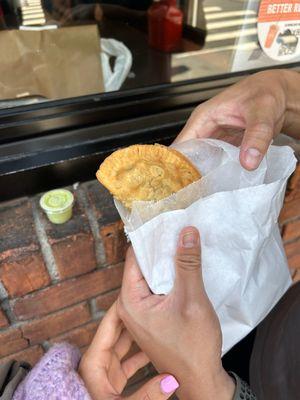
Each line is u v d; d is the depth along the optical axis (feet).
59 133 1.16
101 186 1.20
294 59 1.54
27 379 0.90
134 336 0.89
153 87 1.31
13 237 1.06
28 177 1.12
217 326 0.81
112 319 1.01
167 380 0.87
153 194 0.84
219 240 0.79
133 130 1.24
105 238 1.13
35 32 1.27
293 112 1.03
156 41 1.62
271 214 0.83
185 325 0.79
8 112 1.11
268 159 0.88
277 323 1.31
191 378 0.85
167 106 1.30
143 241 0.75
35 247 1.05
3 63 1.20
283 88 0.99
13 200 1.15
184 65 1.50
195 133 1.03
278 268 1.01
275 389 1.21
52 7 1.40
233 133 1.04
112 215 1.12
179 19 1.62
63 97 1.24
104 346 1.01
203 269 0.82
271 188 0.77
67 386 0.86
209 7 1.56
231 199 0.76
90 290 1.27
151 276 0.81
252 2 1.41
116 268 1.25
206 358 0.83
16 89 1.21
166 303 0.80
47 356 0.95
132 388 1.76
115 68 1.46
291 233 1.59
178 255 0.73
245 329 0.94
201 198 0.76
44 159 1.13
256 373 1.28
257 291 0.92
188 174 0.87
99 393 0.97
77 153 1.16
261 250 0.88
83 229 1.09
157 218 0.73
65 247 1.08
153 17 1.63
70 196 1.09
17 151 1.12
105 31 1.61
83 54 1.35
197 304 0.77
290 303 1.32
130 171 0.83
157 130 1.26
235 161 0.83
